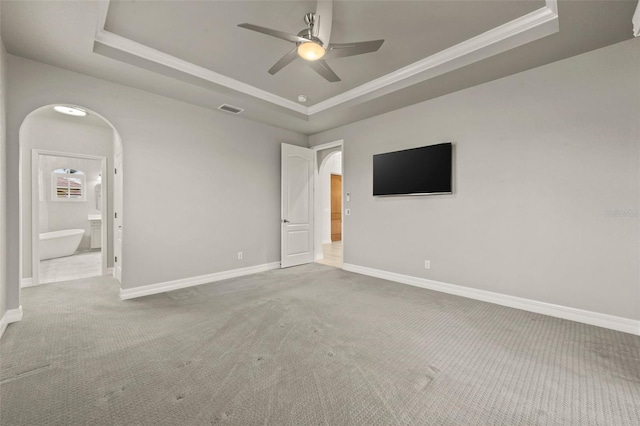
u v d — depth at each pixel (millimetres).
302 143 5410
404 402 1572
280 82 3617
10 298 2621
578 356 2035
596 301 2564
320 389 1683
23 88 2664
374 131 4348
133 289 3361
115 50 2695
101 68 2859
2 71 2359
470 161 3334
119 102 3227
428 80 3131
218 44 2783
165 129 3594
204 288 3734
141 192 3416
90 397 1602
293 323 2617
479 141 3260
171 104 3645
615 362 1955
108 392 1646
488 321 2660
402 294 3482
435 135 3633
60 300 3254
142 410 1504
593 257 2578
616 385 1705
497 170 3127
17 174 2645
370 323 2619
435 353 2090
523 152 2951
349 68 3256
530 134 2904
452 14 2338
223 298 3328
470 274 3355
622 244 2449
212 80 3393
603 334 2381
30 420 1425
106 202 4578
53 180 6805
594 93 2557
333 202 8766
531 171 2902
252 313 2863
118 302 3186
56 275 4527
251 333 2414
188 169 3820
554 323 2609
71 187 7035
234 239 4352
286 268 4934
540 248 2859
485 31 2578
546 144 2811
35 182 3934
